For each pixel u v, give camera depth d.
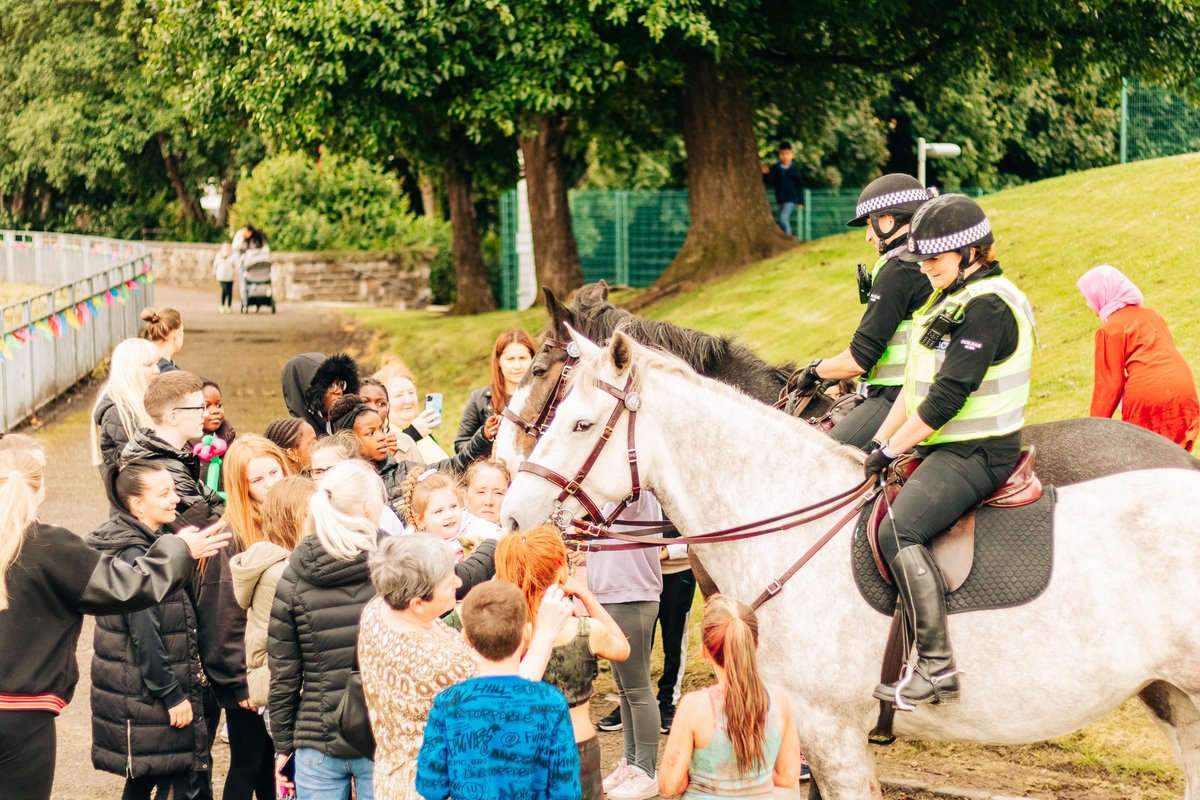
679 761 4.02
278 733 4.90
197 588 5.62
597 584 5.96
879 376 5.38
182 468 6.02
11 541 4.27
